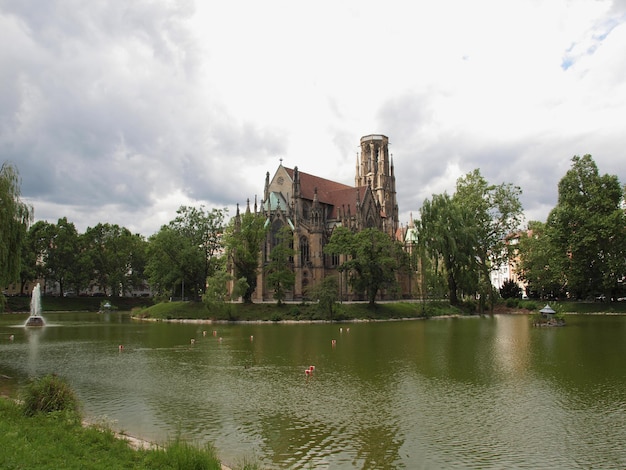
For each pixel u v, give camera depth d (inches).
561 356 2177.7
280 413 1328.7
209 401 1460.4
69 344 2847.0
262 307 4781.0
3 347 2709.2
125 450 926.4
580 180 4862.2
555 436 1123.9
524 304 5270.7
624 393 1496.1
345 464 977.5
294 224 5910.4
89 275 7175.2
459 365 2000.5
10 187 2194.9
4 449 850.1
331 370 1937.7
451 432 1158.3
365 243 4822.8
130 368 2015.3
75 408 1195.9
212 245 5570.9
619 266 4650.6
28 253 6811.0
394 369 1939.0
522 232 6609.3
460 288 5054.1
